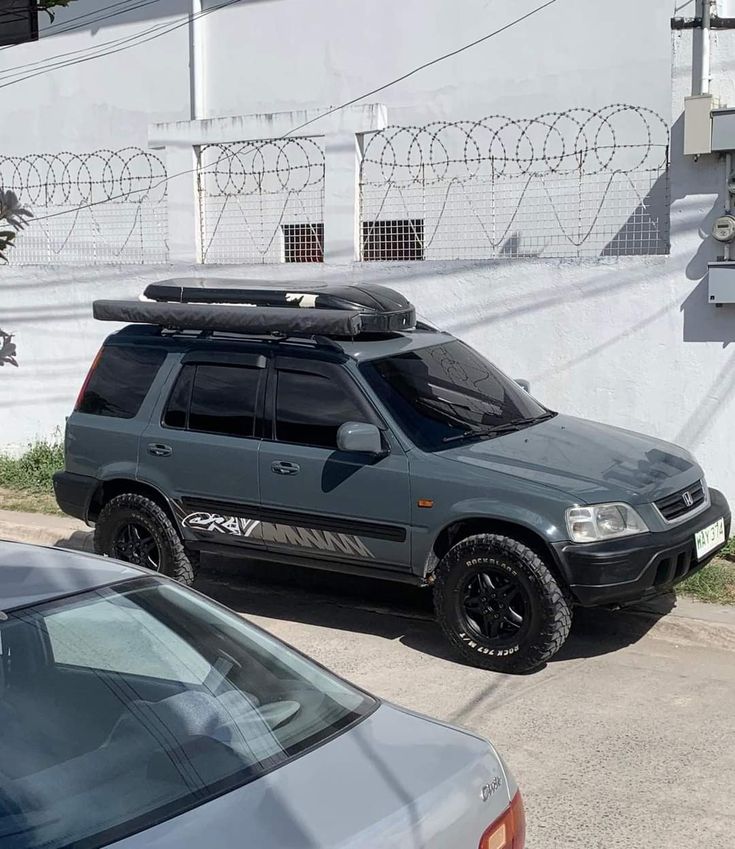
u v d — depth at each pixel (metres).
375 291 7.64
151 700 3.20
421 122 12.66
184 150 11.30
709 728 5.68
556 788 5.04
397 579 6.84
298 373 7.14
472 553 6.43
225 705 3.25
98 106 15.05
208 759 3.00
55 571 3.59
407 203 12.67
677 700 6.06
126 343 7.95
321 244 12.66
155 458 7.56
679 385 8.79
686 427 8.80
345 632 7.36
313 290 7.51
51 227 14.81
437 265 9.76
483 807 2.99
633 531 6.25
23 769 2.90
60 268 11.92
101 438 7.80
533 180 11.91
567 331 9.20
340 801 2.80
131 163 14.64
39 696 3.10
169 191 11.45
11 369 12.39
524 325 9.39
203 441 7.36
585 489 6.26
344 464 6.82
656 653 6.82
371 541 6.81
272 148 12.81
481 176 12.25
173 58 14.41
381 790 2.87
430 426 6.84
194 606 3.67
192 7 14.08
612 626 7.27
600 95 11.53
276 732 3.16
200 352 7.56
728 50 8.45
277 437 7.14
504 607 6.40
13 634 3.17
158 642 3.41
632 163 11.41
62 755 2.96
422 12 12.55
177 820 2.71
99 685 3.20
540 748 5.47
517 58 11.99
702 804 4.86
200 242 11.44
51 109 15.45
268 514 7.15
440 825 2.81
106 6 14.87
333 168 10.49
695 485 6.91
